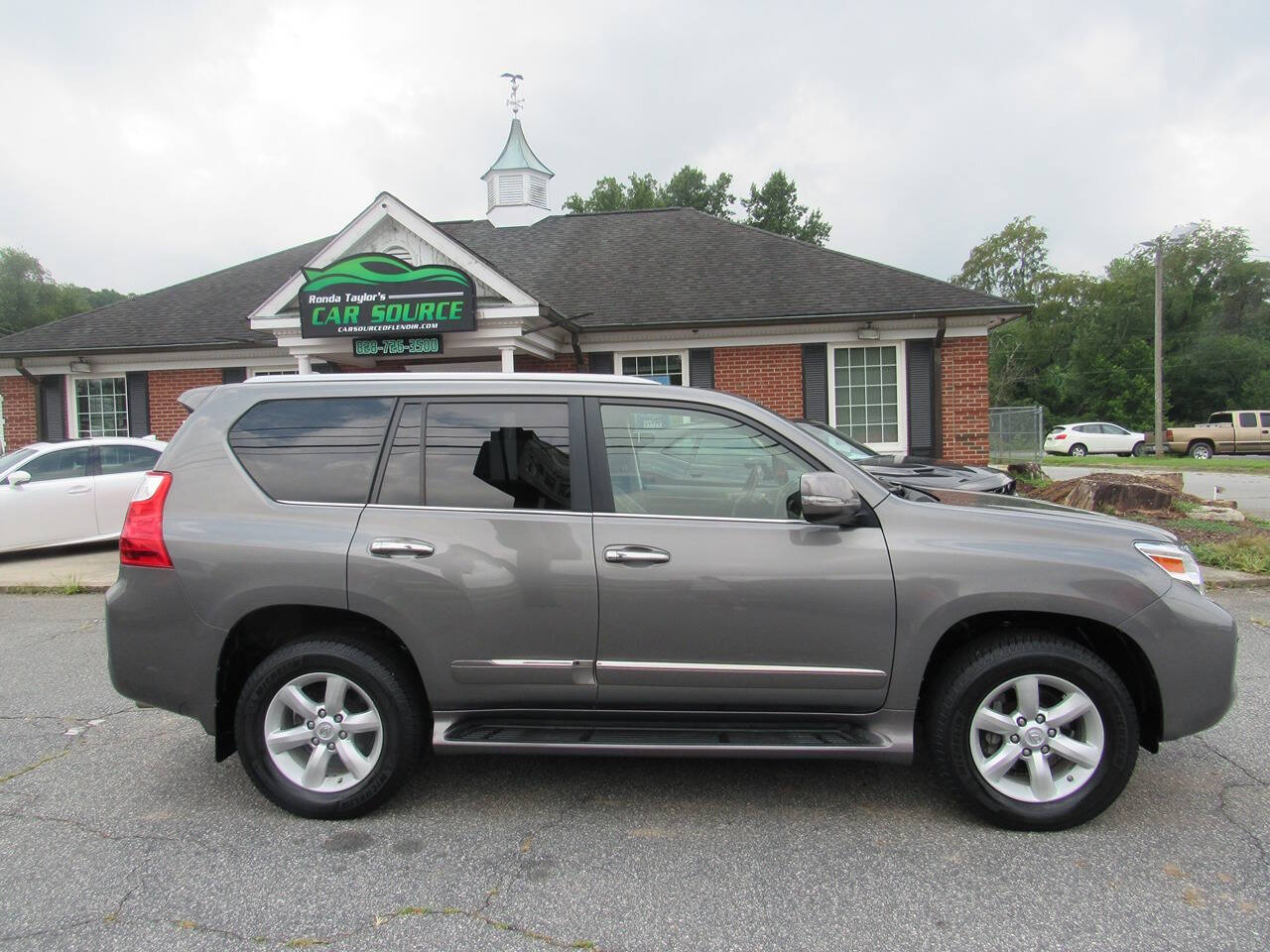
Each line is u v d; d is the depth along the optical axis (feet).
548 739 10.53
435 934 8.27
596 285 49.90
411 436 11.13
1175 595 10.16
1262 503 46.98
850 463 10.98
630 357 47.16
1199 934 8.12
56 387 50.65
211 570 10.62
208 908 8.75
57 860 9.81
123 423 50.70
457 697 10.65
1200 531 31.78
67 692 16.43
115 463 33.53
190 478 11.11
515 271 52.75
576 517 10.68
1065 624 10.59
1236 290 186.29
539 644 10.50
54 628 22.06
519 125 64.18
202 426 11.41
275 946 8.10
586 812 10.97
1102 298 180.04
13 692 16.47
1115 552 10.27
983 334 44.24
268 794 10.80
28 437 51.01
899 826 10.51
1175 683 10.11
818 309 44.42
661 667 10.41
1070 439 115.03
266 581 10.56
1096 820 10.60
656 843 10.12
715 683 10.44
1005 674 10.19
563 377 11.35
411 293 38.37
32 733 14.17
